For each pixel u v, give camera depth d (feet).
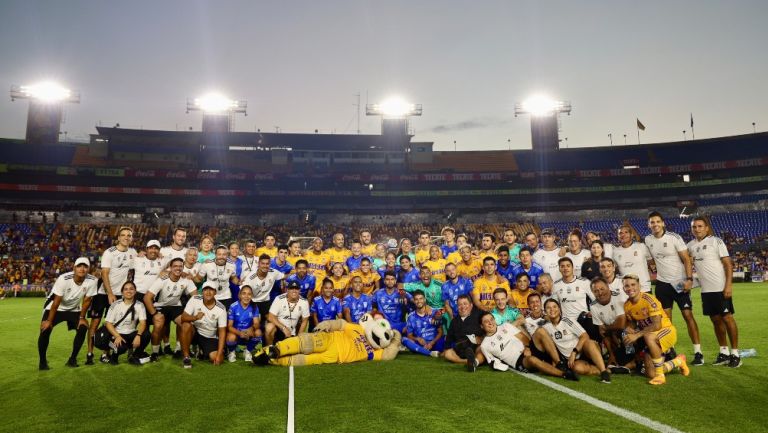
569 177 156.46
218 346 25.76
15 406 17.19
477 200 162.50
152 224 145.59
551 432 13.25
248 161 157.38
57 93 150.51
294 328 27.99
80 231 132.87
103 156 150.00
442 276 32.48
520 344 22.57
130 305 25.81
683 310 23.50
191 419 15.08
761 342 28.73
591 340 21.17
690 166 148.56
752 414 14.78
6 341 34.96
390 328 27.30
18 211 138.31
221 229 145.59
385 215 160.76
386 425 14.10
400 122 170.81
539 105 170.60
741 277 98.99
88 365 25.23
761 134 151.64
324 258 35.24
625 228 25.40
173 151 153.07
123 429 14.24
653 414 14.85
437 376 21.34
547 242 29.66
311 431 13.66
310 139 159.84
